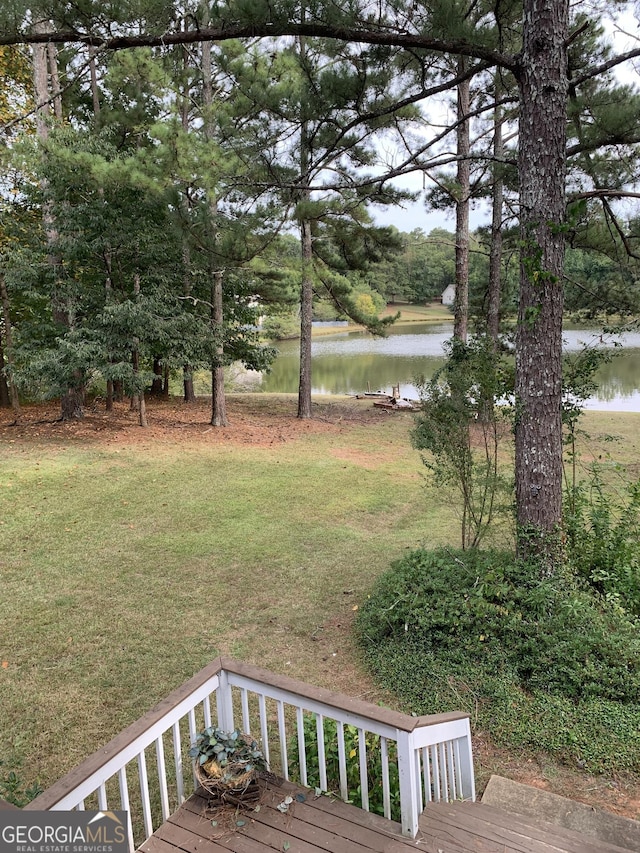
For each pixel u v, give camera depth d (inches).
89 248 381.4
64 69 447.5
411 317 2066.9
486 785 121.5
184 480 340.8
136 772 128.8
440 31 165.0
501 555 196.1
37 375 397.1
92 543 250.4
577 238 371.2
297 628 187.9
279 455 410.3
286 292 567.5
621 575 182.9
